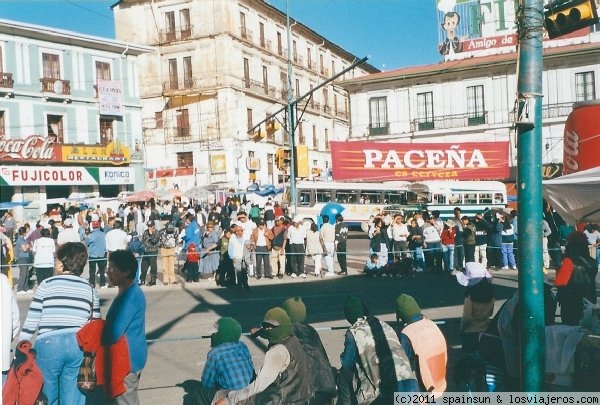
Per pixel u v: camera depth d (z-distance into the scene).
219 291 14.68
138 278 15.78
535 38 4.63
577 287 7.02
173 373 7.57
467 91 37.16
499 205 32.62
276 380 4.11
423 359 4.57
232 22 47.44
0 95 32.22
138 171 38.84
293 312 4.71
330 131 64.62
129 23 49.09
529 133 4.63
